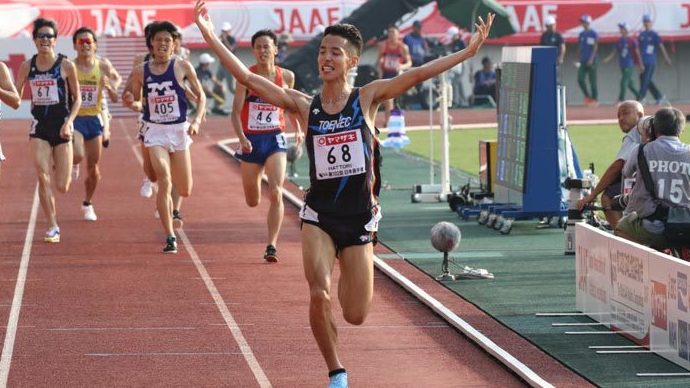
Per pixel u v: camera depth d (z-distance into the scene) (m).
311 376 12.92
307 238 11.98
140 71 20.41
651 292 13.51
